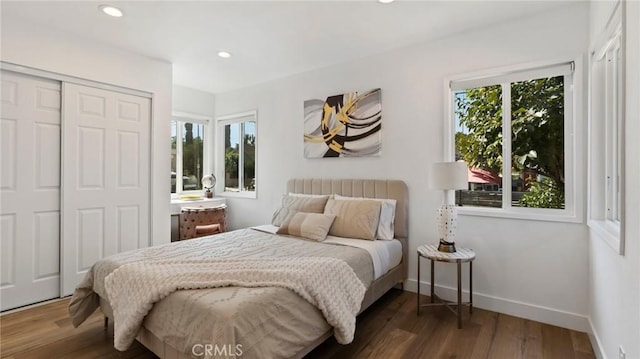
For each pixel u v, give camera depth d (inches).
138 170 132.1
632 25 55.2
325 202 127.8
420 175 119.2
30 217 105.7
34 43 104.0
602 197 83.4
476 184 112.4
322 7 94.0
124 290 70.1
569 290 92.5
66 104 112.3
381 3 91.7
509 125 105.0
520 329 91.8
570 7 92.0
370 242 106.1
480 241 106.8
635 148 53.8
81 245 116.6
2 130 99.9
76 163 115.1
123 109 127.3
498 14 97.6
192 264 77.2
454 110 116.0
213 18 100.8
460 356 78.3
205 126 193.0
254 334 56.4
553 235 94.9
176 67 146.3
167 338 61.9
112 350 80.0
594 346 80.8
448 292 112.7
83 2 91.4
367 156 131.9
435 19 100.9
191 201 172.1
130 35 113.2
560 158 97.5
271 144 167.0
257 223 174.2
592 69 85.3
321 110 145.6
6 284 101.3
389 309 105.2
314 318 68.5
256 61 138.3
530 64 97.8
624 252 58.8
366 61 132.5
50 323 93.7
